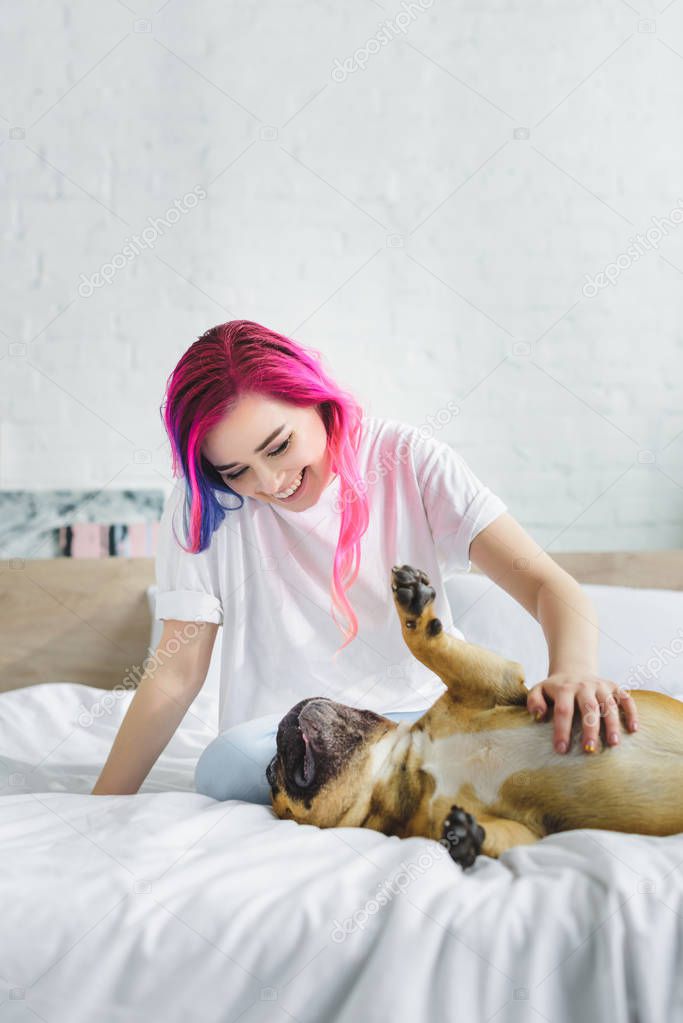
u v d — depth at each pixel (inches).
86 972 29.3
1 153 96.8
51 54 97.5
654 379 102.0
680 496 102.1
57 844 35.4
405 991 26.9
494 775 35.1
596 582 95.0
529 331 102.0
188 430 47.7
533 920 27.9
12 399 97.0
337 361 100.8
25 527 96.1
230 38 99.2
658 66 102.1
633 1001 26.8
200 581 51.3
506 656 75.2
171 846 34.6
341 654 51.1
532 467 102.1
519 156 101.4
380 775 37.2
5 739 64.9
